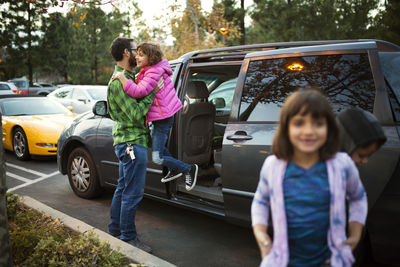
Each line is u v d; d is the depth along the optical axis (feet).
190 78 13.21
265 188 4.89
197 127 13.00
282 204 4.60
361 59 8.15
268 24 53.01
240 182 9.48
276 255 4.63
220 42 48.62
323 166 4.56
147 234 11.64
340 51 8.46
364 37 45.01
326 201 4.51
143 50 9.55
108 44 118.01
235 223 9.96
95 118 14.42
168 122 10.68
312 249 4.63
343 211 4.50
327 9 48.08
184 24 45.44
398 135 7.44
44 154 22.08
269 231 8.44
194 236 11.48
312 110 4.25
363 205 4.70
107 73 126.93
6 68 102.01
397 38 35.17
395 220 7.43
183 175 12.19
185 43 45.55
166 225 12.39
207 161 13.65
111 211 10.80
